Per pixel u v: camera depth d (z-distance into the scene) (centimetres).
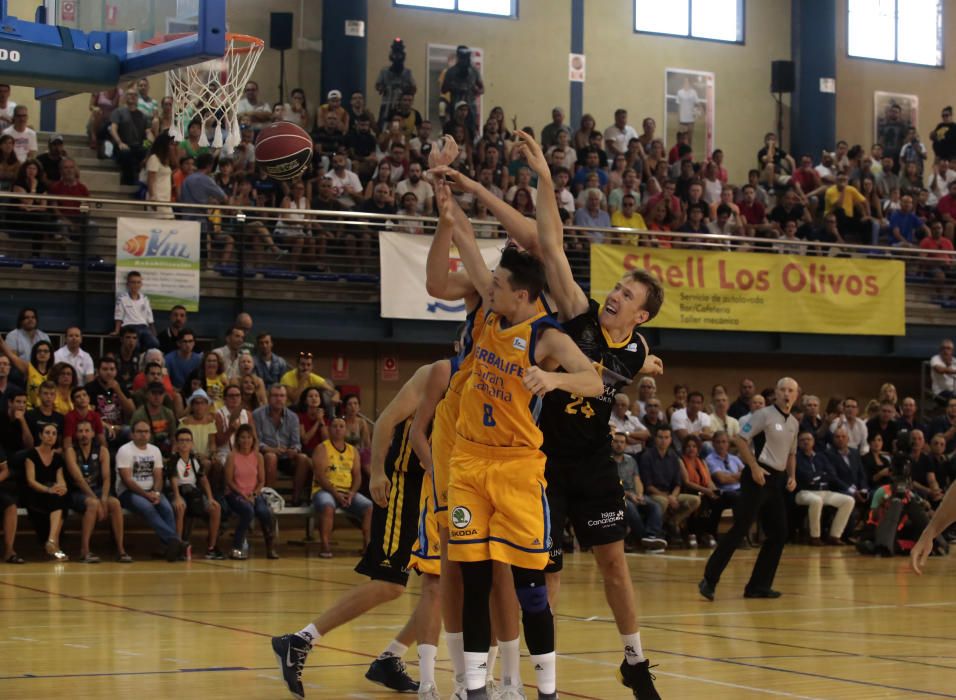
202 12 778
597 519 521
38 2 841
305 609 891
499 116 2064
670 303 1827
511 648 482
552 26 2441
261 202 1759
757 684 600
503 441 473
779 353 1992
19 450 1288
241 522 1346
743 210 2138
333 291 1720
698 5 2561
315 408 1484
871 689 589
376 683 589
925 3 2694
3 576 1118
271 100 2227
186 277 1583
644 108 2511
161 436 1360
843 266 1941
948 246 2112
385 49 2322
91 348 1622
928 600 1038
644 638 776
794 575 1266
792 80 2567
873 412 1877
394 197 1853
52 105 2005
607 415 526
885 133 2652
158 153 1692
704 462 1658
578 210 1898
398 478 577
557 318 533
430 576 542
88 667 618
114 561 1289
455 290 534
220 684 573
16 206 1520
